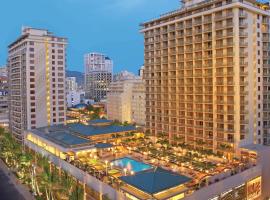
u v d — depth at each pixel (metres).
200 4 88.75
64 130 98.62
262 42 83.12
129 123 159.62
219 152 80.75
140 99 154.62
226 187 55.75
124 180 48.28
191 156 76.50
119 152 80.06
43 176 64.00
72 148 74.25
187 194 48.03
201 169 64.69
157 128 103.94
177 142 92.44
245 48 78.50
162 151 81.62
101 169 63.66
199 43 87.94
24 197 64.12
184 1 100.00
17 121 126.56
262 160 69.56
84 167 64.06
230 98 79.31
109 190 51.88
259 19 82.12
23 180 74.81
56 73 120.88
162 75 101.19
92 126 99.00
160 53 101.81
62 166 70.06
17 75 125.94
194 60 88.88
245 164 66.19
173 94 97.12
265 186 69.38
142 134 104.62
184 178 48.97
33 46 115.00
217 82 82.06
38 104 117.00
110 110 177.25
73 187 58.22
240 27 77.88
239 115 77.06
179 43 93.81
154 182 46.50
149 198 44.59
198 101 87.75
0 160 98.69
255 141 81.25
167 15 96.69
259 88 82.19
